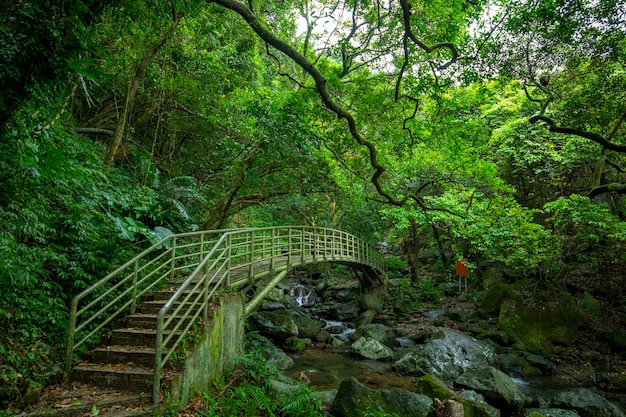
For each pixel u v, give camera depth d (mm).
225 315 6340
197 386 5203
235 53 12945
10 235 5035
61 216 6430
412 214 15734
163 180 13500
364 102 9945
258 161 11922
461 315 15070
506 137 14930
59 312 5438
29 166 4977
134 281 5934
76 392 4367
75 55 4129
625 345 11148
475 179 14883
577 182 15469
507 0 7215
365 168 13297
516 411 7832
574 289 13930
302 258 11094
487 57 7781
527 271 15039
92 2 4305
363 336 12742
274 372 6941
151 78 10742
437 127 10234
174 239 6859
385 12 8797
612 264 13094
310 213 20031
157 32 9281
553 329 12289
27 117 4645
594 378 9992
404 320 15789
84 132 11086
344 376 9547
